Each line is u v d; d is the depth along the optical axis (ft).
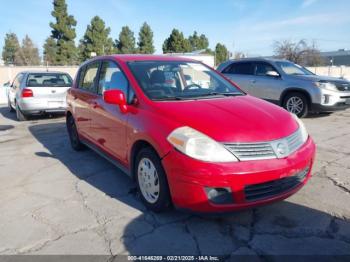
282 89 29.25
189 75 14.40
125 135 12.42
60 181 14.90
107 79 14.90
